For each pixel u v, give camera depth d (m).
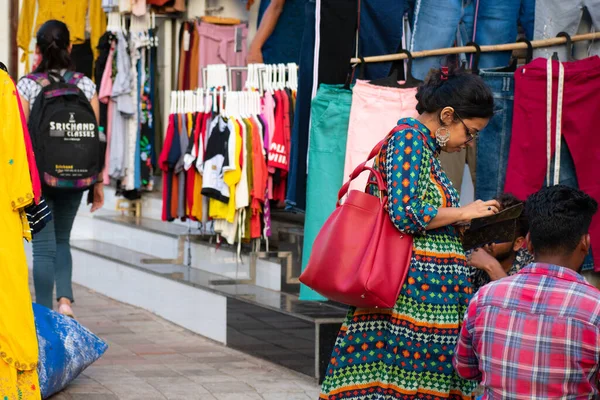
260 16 11.10
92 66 12.77
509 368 3.67
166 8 12.01
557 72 6.57
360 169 4.68
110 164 11.84
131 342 8.50
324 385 4.67
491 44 7.43
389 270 4.40
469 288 4.61
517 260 5.24
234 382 6.95
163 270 9.89
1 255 5.26
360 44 7.34
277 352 7.48
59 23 7.97
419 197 4.43
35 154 7.51
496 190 6.89
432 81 4.62
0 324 5.23
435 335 4.50
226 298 8.34
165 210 9.77
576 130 6.61
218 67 9.78
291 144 7.53
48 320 6.59
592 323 3.57
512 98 6.80
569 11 6.95
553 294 3.66
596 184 6.65
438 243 4.54
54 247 7.79
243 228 8.77
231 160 8.54
